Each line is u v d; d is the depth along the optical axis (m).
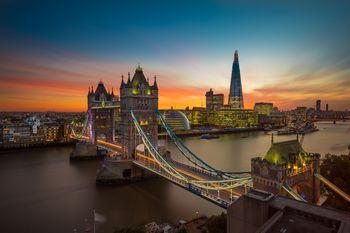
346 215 25.30
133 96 107.44
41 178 107.62
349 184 56.47
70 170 122.69
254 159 53.06
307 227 24.55
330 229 23.95
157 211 71.12
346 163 60.34
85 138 186.88
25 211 72.19
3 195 85.81
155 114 114.62
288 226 24.91
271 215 28.62
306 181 52.91
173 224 63.22
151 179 103.25
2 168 127.44
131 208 73.50
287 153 52.75
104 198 82.19
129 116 107.25
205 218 62.53
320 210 26.58
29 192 88.81
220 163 139.88
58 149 190.00
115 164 97.31
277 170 47.81
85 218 67.31
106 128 157.00
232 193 61.28
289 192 48.00
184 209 72.38
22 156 162.00
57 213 70.69
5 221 66.06
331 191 57.31
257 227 29.78
